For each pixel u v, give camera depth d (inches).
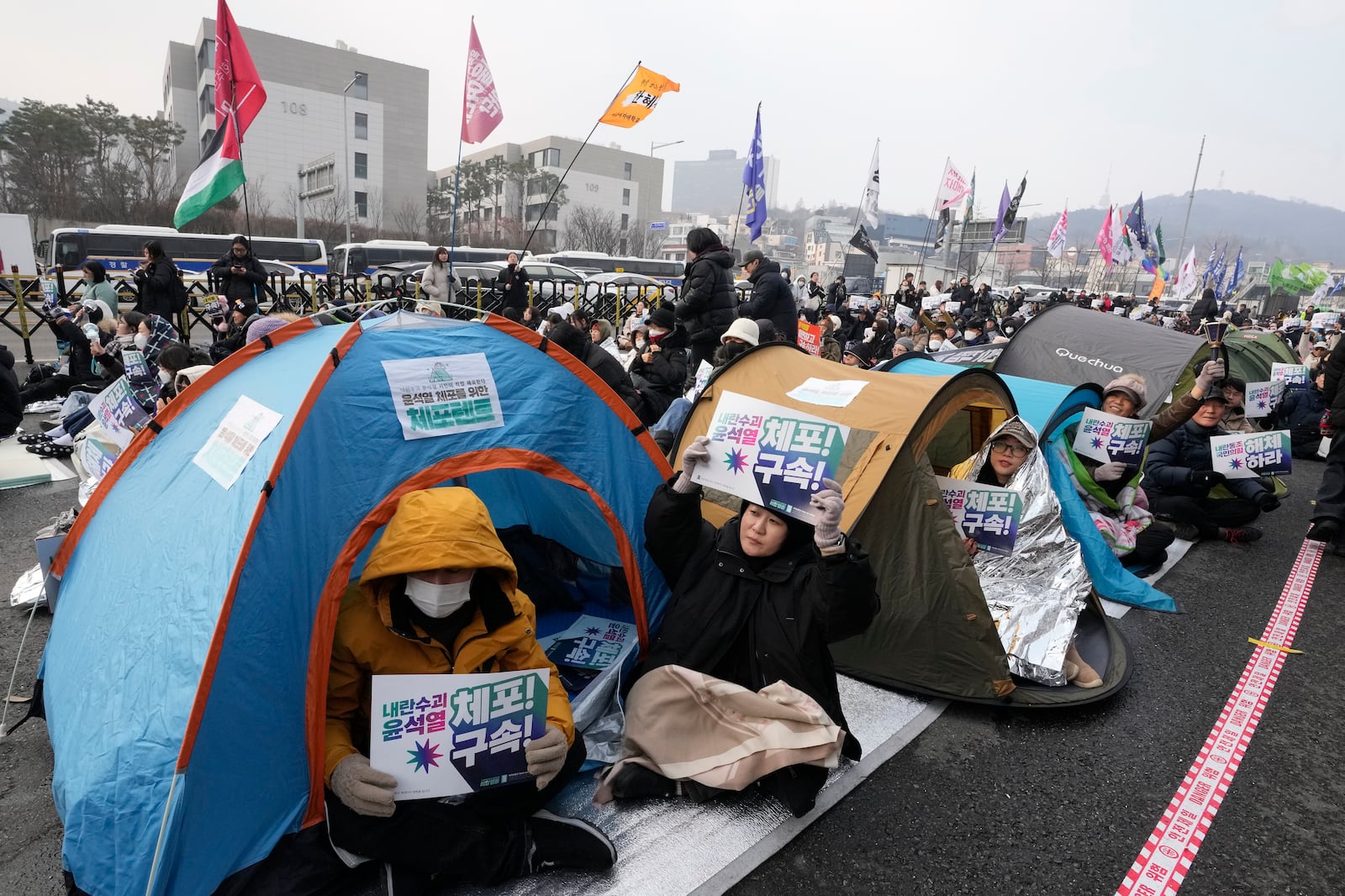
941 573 134.0
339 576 89.0
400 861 84.7
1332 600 195.8
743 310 321.7
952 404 147.0
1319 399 380.2
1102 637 157.9
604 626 136.1
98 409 192.4
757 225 545.0
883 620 137.5
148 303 391.9
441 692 86.3
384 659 90.7
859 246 816.9
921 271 1254.9
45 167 1622.8
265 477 88.0
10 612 153.9
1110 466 196.5
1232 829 107.7
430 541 86.4
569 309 595.8
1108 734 130.0
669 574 119.7
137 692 83.4
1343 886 97.9
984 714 134.0
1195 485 240.7
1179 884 96.7
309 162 2322.8
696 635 111.7
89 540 117.2
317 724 86.0
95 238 907.4
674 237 4040.4
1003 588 153.4
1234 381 265.1
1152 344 277.0
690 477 109.7
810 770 102.1
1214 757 124.5
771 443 103.3
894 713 131.3
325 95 2325.3
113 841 76.2
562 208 2795.3
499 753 89.9
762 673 108.6
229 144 345.1
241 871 81.1
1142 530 206.4
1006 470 160.1
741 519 112.2
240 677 81.6
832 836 101.1
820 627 105.4
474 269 754.8
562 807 102.6
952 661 134.5
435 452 100.3
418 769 86.1
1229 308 1381.6
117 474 121.2
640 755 105.8
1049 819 107.7
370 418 96.7
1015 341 295.6
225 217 1825.8
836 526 96.4
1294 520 269.3
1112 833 105.4
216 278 429.4
